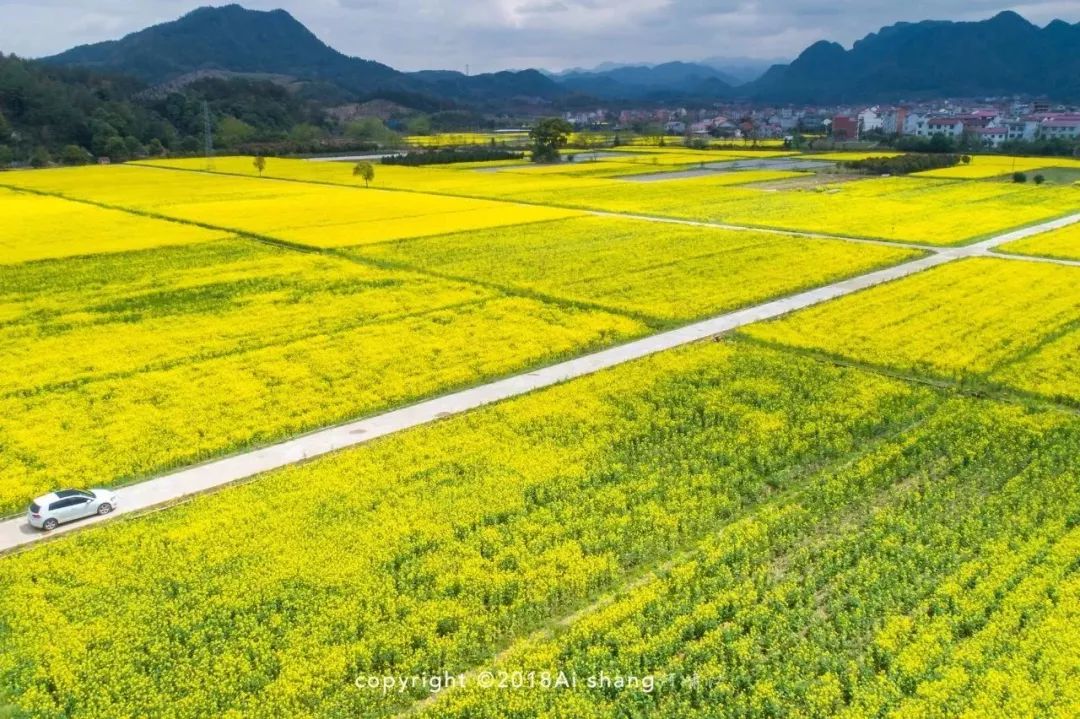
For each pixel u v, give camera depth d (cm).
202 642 1994
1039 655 1908
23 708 1798
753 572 2291
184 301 5109
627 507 2644
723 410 3391
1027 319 4684
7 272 5850
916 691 1811
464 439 3125
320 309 4922
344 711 1802
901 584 2188
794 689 1839
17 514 2652
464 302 5084
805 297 5212
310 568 2280
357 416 3419
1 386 3694
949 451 3012
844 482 2781
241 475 2900
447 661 1967
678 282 5538
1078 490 2697
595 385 3675
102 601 2148
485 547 2397
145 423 3288
